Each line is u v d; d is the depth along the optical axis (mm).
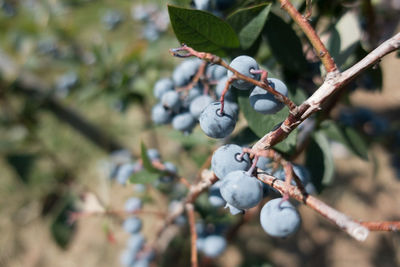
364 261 667
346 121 419
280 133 197
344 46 264
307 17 205
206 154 343
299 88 257
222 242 343
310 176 285
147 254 390
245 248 680
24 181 658
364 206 687
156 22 511
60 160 752
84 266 724
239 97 233
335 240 688
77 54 623
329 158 283
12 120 647
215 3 265
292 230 196
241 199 195
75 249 745
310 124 284
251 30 244
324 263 674
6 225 758
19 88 642
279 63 269
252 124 231
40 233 758
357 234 176
